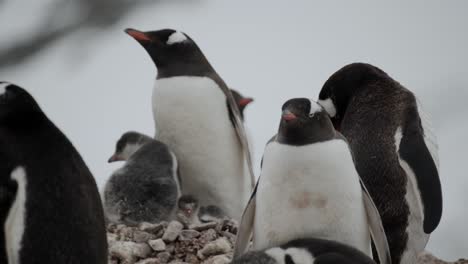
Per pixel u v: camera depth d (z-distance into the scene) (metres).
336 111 14.23
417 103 13.48
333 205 11.06
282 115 11.11
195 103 15.90
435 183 12.42
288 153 11.02
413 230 12.66
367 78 13.94
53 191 9.78
